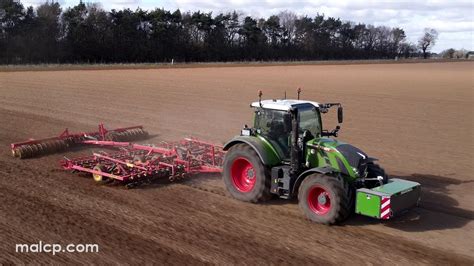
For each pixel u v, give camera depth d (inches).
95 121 807.1
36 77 1616.6
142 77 1734.7
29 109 909.2
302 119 396.2
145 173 448.1
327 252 317.7
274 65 3277.6
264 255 310.0
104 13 3430.1
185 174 468.4
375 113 980.6
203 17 3973.9
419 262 308.7
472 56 7780.5
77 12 3307.1
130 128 661.3
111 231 342.3
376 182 376.8
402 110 1032.8
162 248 316.5
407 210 363.6
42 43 3053.6
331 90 1424.7
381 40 6284.5
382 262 306.0
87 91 1234.6
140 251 311.4
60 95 1138.0
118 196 419.2
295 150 382.9
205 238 334.0
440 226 372.2
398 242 338.6
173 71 2148.1
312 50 5137.8
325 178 355.6
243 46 4296.3
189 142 536.1
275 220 371.6
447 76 2358.5
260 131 410.3
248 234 343.3
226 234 342.3
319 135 416.8
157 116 874.1
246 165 414.6
